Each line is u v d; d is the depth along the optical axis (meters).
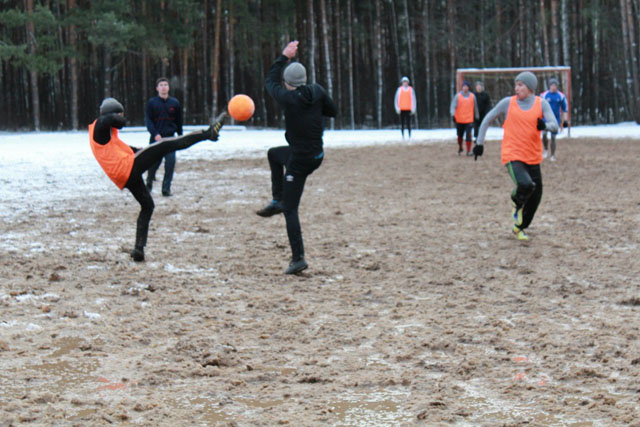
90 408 3.88
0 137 33.16
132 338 5.11
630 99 45.47
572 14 53.12
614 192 12.80
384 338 5.11
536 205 8.74
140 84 52.09
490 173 16.00
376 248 8.36
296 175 7.05
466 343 5.01
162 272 7.16
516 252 8.08
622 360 4.59
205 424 3.68
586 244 8.43
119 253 8.02
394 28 54.19
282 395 4.08
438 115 55.03
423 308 5.91
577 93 53.69
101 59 48.34
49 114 48.88
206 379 4.33
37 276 6.93
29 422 3.69
